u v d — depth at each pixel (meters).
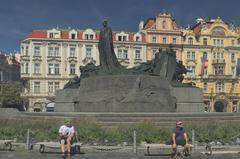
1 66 105.38
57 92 28.81
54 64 85.50
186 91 26.72
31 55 84.50
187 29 94.19
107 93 25.00
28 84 84.62
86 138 17.77
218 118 23.09
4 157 15.25
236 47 93.31
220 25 93.00
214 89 91.50
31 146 17.25
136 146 16.30
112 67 27.05
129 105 24.42
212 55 92.69
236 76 89.31
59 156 15.55
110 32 27.66
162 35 90.19
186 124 19.92
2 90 71.38
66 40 85.69
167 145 16.09
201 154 15.94
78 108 26.30
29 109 83.56
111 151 16.58
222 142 18.23
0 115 26.91
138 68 27.62
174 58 28.20
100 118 21.08
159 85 25.41
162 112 24.44
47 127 19.86
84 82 26.45
